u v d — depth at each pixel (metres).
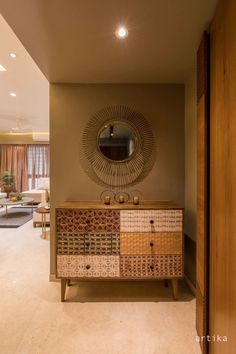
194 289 2.19
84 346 1.52
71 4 1.30
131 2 1.29
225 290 1.13
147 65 2.06
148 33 1.58
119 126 2.46
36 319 1.80
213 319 1.34
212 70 1.39
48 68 2.12
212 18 1.41
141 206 2.10
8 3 1.29
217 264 1.27
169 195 2.49
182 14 1.39
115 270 2.04
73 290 2.24
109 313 1.88
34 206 6.70
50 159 2.46
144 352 1.48
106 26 1.50
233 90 1.04
